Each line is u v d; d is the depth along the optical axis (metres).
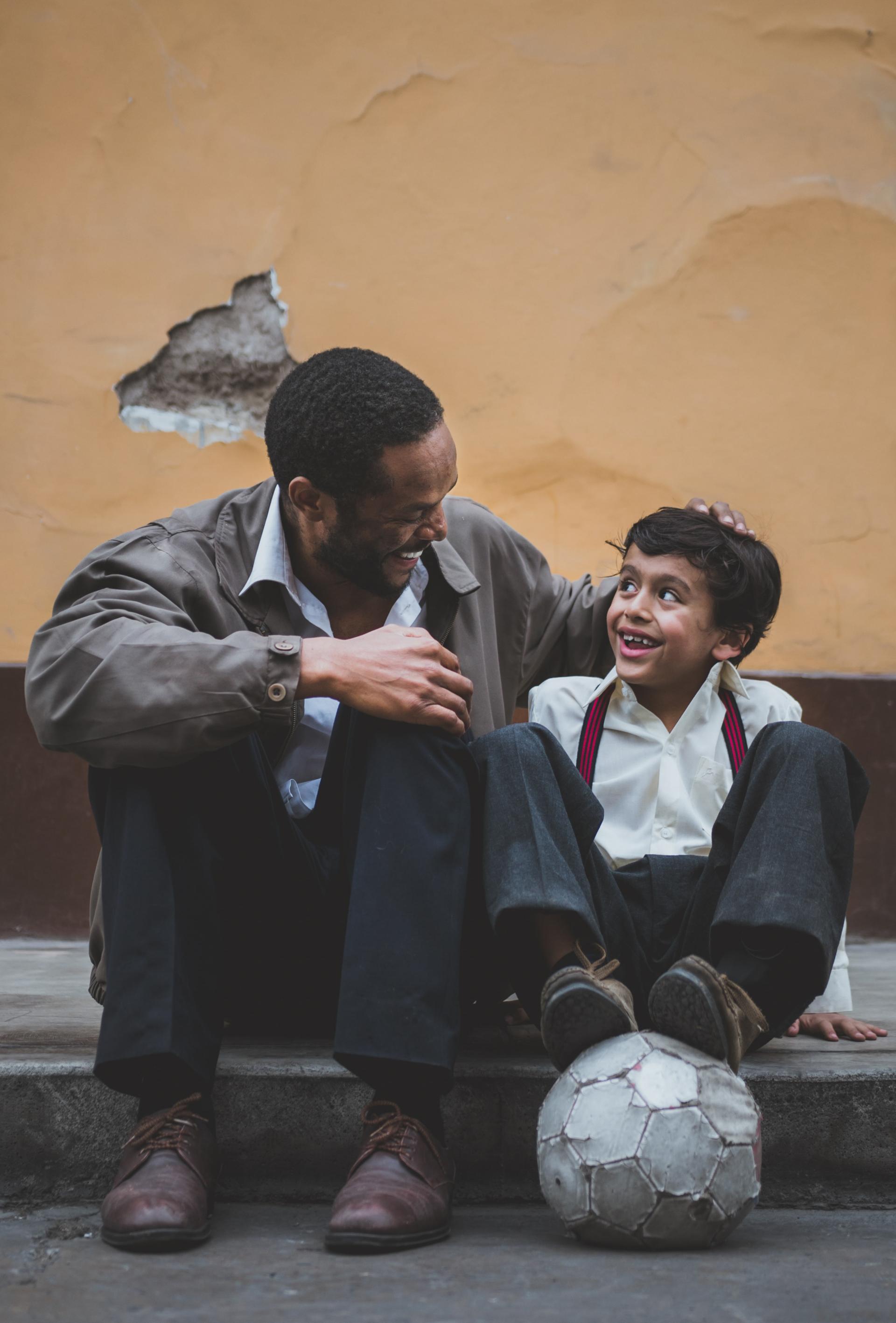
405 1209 1.36
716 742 1.88
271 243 3.69
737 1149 1.35
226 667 1.49
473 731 1.91
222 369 3.68
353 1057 1.38
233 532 1.85
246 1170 1.61
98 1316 1.17
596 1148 1.35
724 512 2.01
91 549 3.62
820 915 1.44
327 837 1.69
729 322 3.70
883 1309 1.20
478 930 1.56
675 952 1.64
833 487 3.67
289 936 1.66
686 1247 1.37
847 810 1.54
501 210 3.71
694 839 1.82
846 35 3.73
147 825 1.47
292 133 3.70
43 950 3.26
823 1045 1.79
